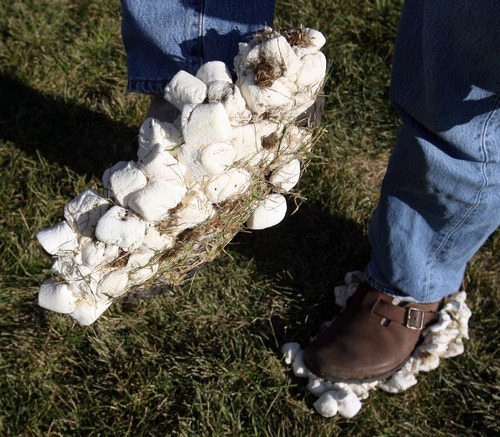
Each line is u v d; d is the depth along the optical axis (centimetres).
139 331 205
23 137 236
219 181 126
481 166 151
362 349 194
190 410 192
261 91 122
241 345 205
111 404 194
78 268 129
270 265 220
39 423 191
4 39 257
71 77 249
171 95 126
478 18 123
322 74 127
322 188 231
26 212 220
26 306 207
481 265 224
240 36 136
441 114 143
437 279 187
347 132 243
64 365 201
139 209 120
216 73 126
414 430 196
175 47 137
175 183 122
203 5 135
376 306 195
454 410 201
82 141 237
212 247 143
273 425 194
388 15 262
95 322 204
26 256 212
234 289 214
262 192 141
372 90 250
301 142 141
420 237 176
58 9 265
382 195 177
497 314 215
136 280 135
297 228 226
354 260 222
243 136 125
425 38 138
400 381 198
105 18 263
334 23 259
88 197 129
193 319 208
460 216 164
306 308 213
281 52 122
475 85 136
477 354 208
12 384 196
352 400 193
